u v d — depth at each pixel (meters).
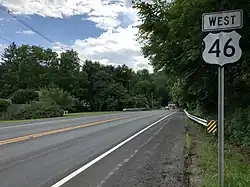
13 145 12.29
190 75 19.66
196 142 13.61
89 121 27.67
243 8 9.99
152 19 15.59
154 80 136.88
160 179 7.30
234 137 13.44
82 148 11.88
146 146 12.68
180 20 12.25
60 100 52.66
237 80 15.11
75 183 6.90
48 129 19.14
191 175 7.60
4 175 7.52
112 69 114.44
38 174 7.66
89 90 98.81
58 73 95.88
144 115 44.31
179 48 17.31
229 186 5.82
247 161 9.24
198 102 26.80
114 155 10.49
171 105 116.56
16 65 99.75
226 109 17.20
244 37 11.04
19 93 58.94
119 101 95.56
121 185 6.77
